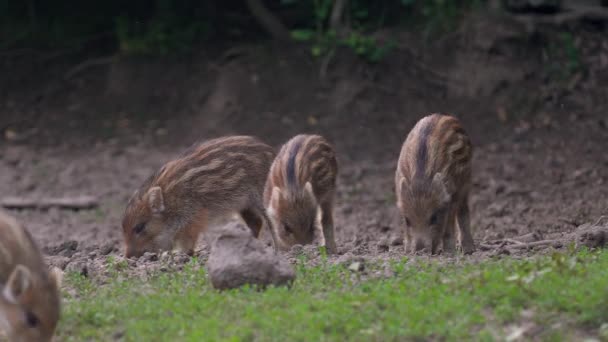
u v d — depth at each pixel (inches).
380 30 1453.0
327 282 560.7
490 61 1366.9
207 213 816.9
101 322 503.8
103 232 989.2
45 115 1444.4
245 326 478.3
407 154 727.7
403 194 711.1
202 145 834.8
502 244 733.3
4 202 1117.1
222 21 1556.3
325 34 1434.5
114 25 1594.5
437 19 1432.1
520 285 506.3
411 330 462.6
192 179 810.2
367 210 1034.7
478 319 471.5
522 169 1118.4
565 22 1409.9
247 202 829.2
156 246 808.3
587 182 1045.8
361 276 576.7
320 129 1310.3
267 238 894.4
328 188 799.1
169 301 525.0
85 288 582.9
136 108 1434.5
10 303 467.8
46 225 1039.0
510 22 1391.5
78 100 1471.5
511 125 1279.5
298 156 772.0
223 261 550.6
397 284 541.0
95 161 1285.7
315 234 784.3
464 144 734.5
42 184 1206.3
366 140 1278.3
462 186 735.7
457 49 1396.4
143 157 1286.9
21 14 1633.9
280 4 1555.1
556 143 1204.5
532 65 1360.7
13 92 1501.0
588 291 492.4
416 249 692.7
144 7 1608.0
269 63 1428.4
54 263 663.1
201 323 484.7
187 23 1544.0
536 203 979.9
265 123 1334.9
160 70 1478.8
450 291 516.1
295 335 461.1
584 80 1343.5
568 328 461.7
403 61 1405.0
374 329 467.2
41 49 1578.5
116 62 1505.9
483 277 524.4
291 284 551.8
